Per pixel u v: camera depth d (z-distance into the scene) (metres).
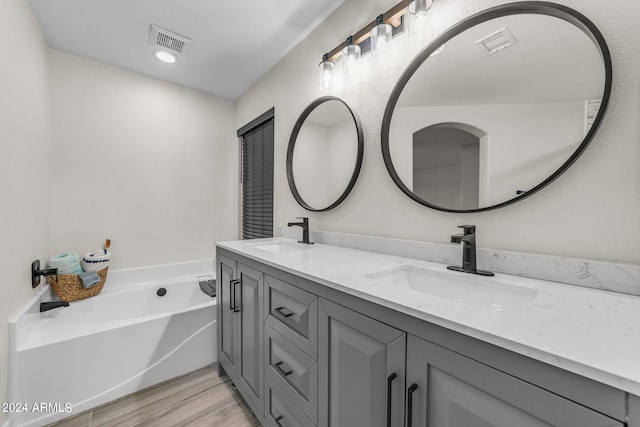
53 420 1.37
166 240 2.64
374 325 0.71
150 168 2.55
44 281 1.93
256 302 1.28
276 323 1.12
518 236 0.93
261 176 2.60
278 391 1.12
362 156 1.48
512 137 0.93
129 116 2.43
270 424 1.18
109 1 1.62
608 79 0.75
